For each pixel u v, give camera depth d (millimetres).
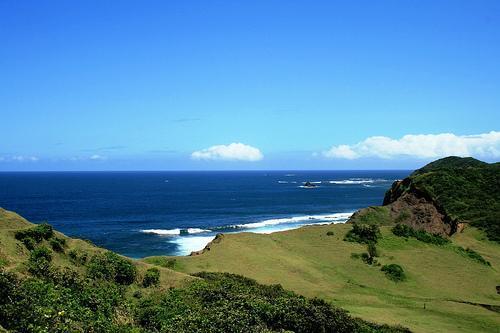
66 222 110250
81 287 22766
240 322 22344
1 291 17344
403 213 75312
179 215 126000
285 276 43062
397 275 46969
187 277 29031
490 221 68000
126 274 26484
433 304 39281
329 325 25250
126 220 114875
